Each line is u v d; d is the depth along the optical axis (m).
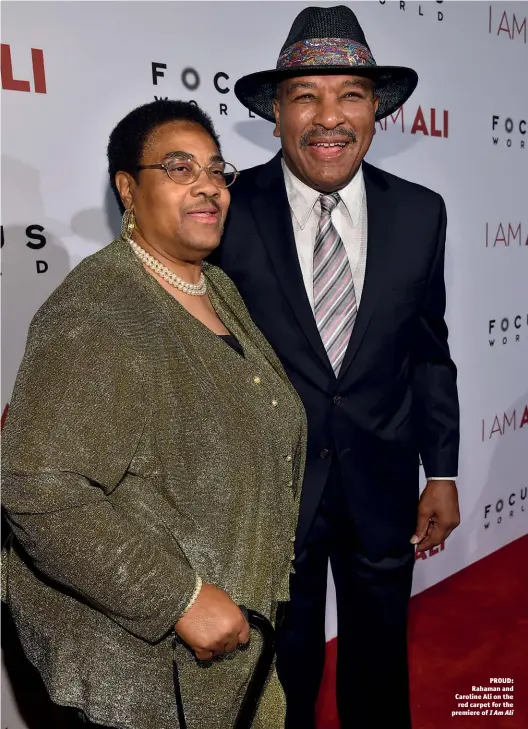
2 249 1.53
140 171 1.08
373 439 1.52
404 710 1.72
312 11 1.44
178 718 1.02
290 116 1.43
